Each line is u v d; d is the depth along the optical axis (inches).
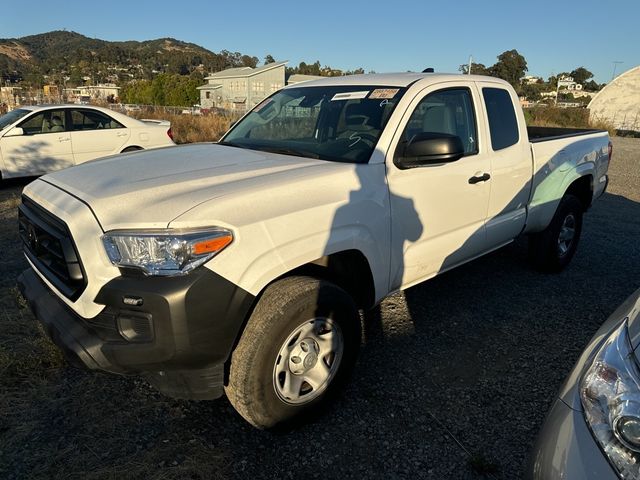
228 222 88.7
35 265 107.9
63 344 91.5
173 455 98.2
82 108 362.3
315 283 100.2
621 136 1118.4
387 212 117.3
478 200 146.6
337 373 109.3
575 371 71.7
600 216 300.8
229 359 96.3
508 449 102.3
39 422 106.7
